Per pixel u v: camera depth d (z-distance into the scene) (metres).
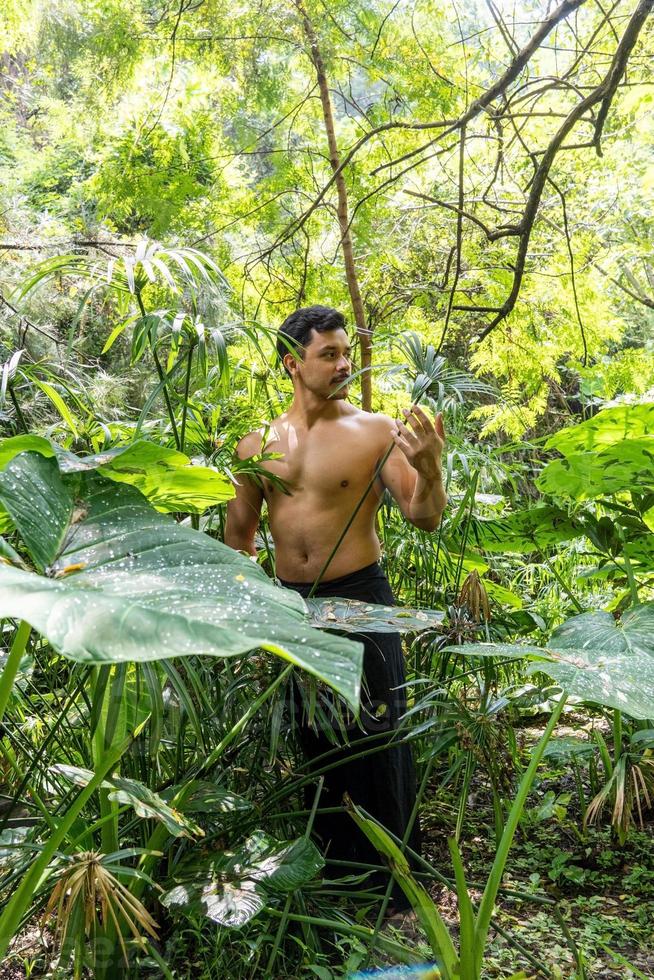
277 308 5.34
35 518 1.75
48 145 9.24
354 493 2.89
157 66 4.94
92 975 2.26
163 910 2.35
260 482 2.97
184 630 1.35
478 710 2.57
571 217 6.59
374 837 1.98
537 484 3.74
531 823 3.30
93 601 1.42
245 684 2.59
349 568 2.88
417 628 2.28
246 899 2.02
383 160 5.20
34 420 4.61
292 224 4.88
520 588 5.55
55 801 2.65
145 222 7.33
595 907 2.73
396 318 5.63
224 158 5.32
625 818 2.97
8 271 5.69
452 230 5.88
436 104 4.93
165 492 2.36
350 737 2.72
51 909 1.76
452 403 3.50
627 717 3.66
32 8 4.96
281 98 4.94
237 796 2.32
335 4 4.75
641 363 5.88
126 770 2.56
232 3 4.73
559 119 6.18
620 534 3.77
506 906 2.76
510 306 4.21
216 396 3.47
